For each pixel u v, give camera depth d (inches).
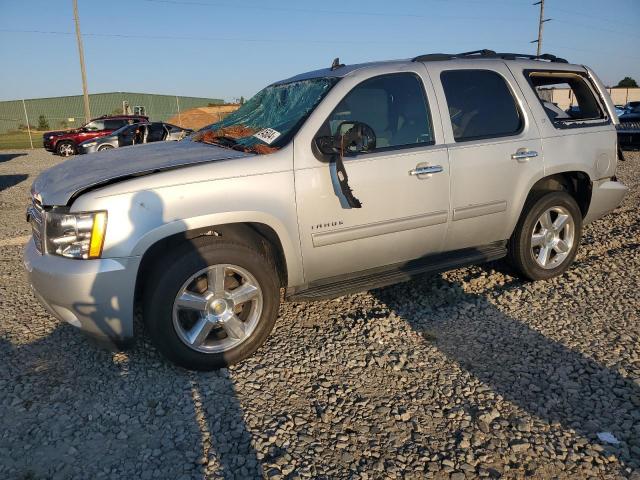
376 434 107.8
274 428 109.8
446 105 159.2
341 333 151.9
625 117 663.1
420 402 118.5
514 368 131.3
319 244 141.3
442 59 165.0
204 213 124.6
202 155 138.4
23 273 213.2
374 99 150.3
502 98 171.3
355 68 153.2
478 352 140.2
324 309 170.1
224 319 131.6
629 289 179.5
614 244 234.5
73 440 107.3
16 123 1630.2
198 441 106.3
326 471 97.3
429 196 153.9
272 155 134.2
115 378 130.3
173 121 1413.6
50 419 114.2
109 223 118.1
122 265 118.8
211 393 123.3
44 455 102.9
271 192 132.1
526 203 178.7
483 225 167.9
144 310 126.1
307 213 137.6
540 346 142.3
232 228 135.8
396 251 155.3
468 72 166.7
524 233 177.9
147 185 121.6
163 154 144.3
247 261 130.8
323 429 109.6
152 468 98.8
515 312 164.2
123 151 158.2
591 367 131.0
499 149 164.9
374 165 144.6
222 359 132.3
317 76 161.6
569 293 177.8
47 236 124.7
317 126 140.3
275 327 157.5
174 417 114.3
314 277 147.1
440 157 154.5
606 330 150.5
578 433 106.6
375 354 139.6
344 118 145.2
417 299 176.7
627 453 100.7
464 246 169.9
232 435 107.8
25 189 471.5
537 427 108.7
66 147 885.2
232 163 130.3
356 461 99.9
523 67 178.4
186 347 128.2
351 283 151.2
